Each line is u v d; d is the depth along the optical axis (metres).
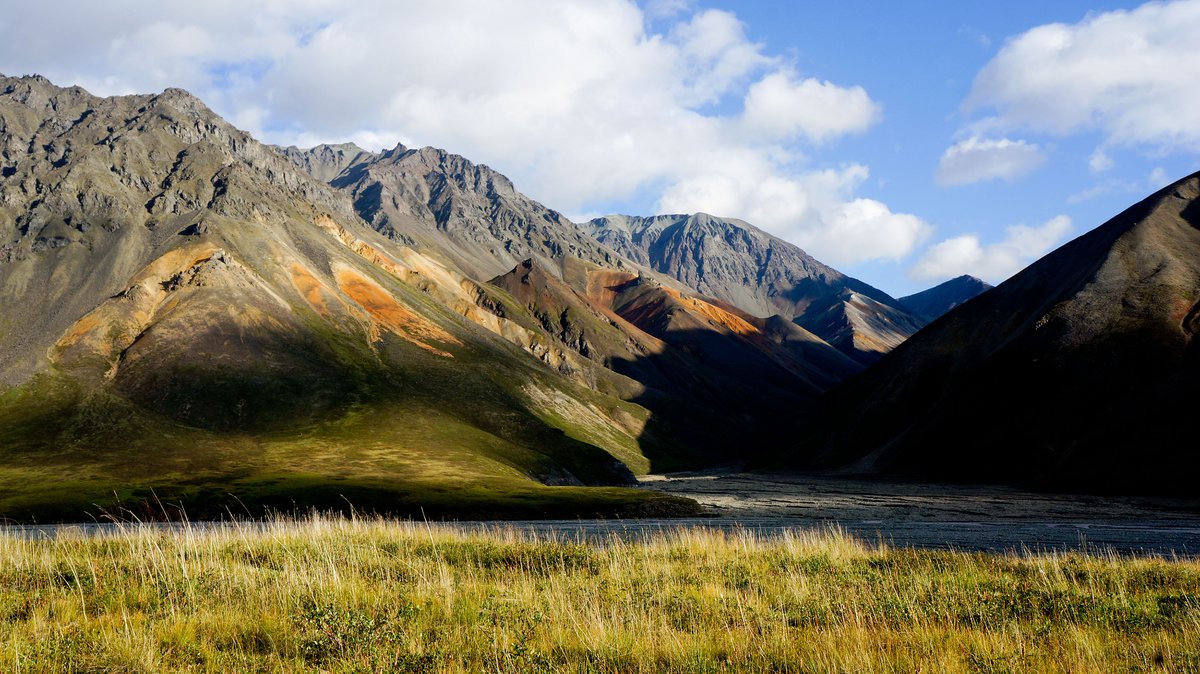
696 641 12.58
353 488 91.44
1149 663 11.88
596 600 15.07
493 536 29.41
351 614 12.99
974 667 11.57
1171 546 43.31
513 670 10.91
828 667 11.14
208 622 13.07
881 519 73.25
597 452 175.00
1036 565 23.56
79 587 14.45
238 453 134.50
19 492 95.69
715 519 73.94
